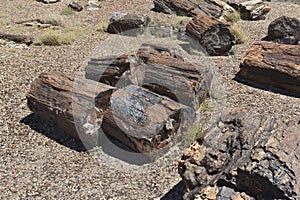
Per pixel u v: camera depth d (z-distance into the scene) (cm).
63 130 612
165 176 517
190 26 972
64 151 577
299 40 1029
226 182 396
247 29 1210
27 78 820
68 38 1102
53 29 1251
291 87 743
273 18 1388
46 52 1007
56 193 488
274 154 389
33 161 554
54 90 607
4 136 614
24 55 977
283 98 724
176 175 518
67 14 1456
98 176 520
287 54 767
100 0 1631
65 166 542
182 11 1369
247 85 780
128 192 488
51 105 599
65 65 898
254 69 772
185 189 448
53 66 891
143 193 486
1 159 557
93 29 1247
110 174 524
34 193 488
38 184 505
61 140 602
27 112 684
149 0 1627
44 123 645
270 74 758
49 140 603
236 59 932
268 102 706
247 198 381
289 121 438
